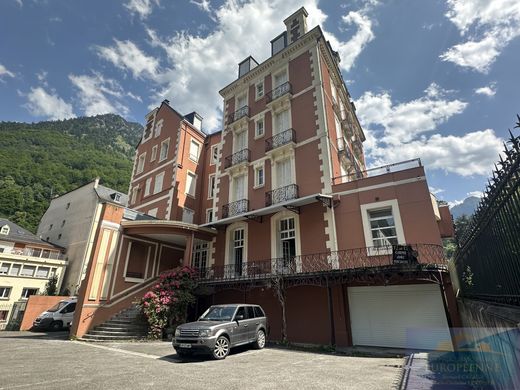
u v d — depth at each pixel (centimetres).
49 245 3256
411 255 1022
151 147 2780
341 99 2181
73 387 577
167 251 1916
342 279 1173
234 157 1964
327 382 612
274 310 1434
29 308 1916
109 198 3422
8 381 621
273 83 1988
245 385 591
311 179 1545
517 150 353
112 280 1537
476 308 608
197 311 1638
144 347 1111
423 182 1270
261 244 1598
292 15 2125
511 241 421
